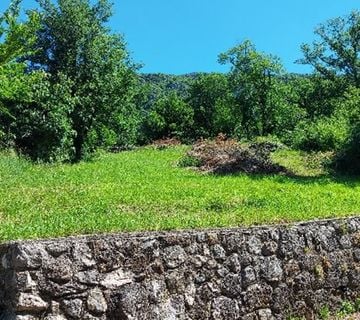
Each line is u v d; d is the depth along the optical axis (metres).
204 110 62.72
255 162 19.70
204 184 14.66
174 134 57.59
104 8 26.45
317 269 9.04
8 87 15.20
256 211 10.43
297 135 26.75
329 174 20.05
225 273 7.62
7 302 5.91
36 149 21.17
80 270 6.16
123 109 27.66
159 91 82.38
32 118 20.86
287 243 8.66
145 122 58.38
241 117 53.69
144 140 57.56
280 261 8.47
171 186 13.71
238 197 12.55
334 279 9.37
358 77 45.66
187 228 7.95
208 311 7.30
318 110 48.69
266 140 28.20
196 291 7.21
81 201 10.61
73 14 25.14
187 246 7.26
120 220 8.25
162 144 37.38
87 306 6.14
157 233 7.08
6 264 6.01
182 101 61.97
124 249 6.59
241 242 7.95
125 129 31.88
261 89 49.97
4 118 20.23
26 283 5.76
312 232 9.18
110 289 6.36
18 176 13.70
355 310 9.49
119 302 6.40
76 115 24.86
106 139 29.77
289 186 15.62
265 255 8.26
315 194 14.13
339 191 15.45
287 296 8.46
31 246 5.87
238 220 9.20
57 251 6.04
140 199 11.24
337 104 43.22
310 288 8.88
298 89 51.66
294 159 22.59
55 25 25.06
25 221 8.16
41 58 25.16
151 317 6.65
